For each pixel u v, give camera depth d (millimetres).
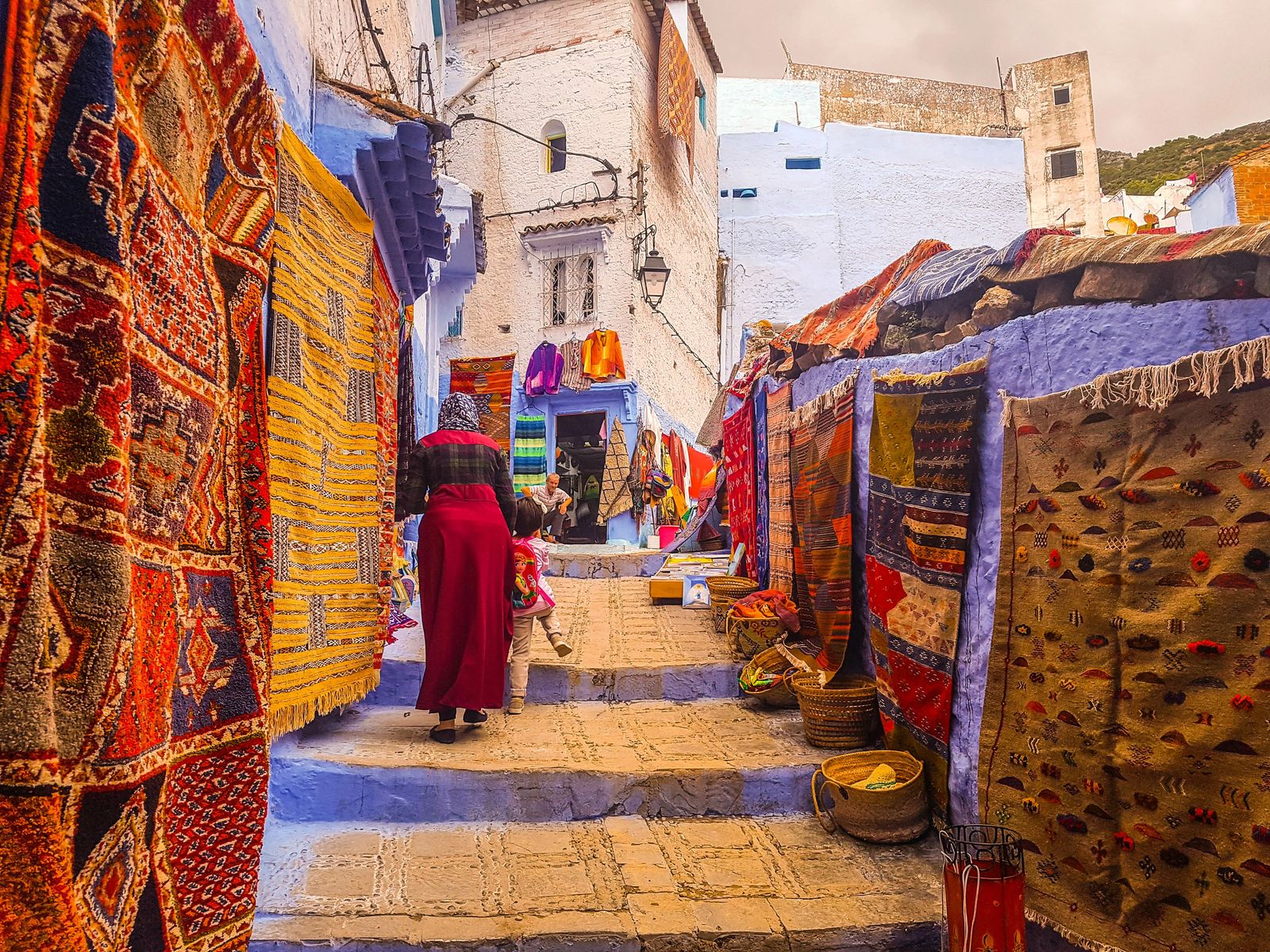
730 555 8594
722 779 3723
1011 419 2900
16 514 1108
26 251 1135
